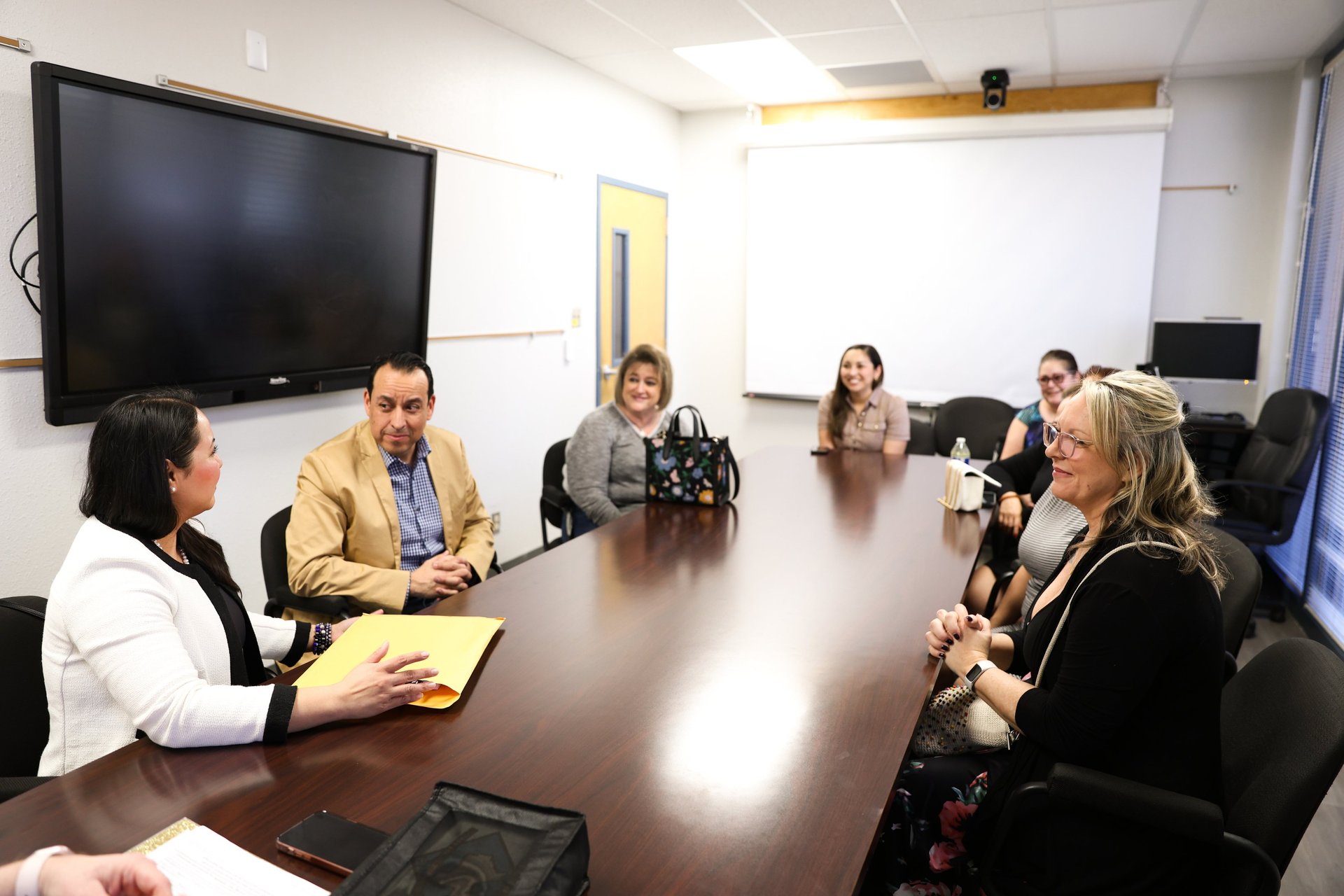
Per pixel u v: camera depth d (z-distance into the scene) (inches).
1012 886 53.8
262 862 36.6
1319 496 151.0
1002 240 203.0
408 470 87.8
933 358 213.5
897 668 57.0
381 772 43.8
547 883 32.2
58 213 84.9
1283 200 182.1
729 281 233.6
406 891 32.0
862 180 213.0
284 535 83.9
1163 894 51.1
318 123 113.2
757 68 185.5
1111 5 139.8
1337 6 138.9
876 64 177.9
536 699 51.9
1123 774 50.8
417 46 137.3
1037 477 117.0
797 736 47.6
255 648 61.3
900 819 60.4
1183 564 49.5
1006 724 62.6
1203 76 184.9
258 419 115.7
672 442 104.0
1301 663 53.8
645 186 215.2
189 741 45.6
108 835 38.7
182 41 100.3
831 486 116.3
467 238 153.1
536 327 175.9
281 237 110.7
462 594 71.0
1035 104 196.5
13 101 85.1
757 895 34.8
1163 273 194.9
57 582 50.1
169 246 96.8
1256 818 48.2
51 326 86.0
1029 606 85.7
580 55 175.8
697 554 83.2
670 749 46.1
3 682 56.2
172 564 53.4
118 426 50.7
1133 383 53.1
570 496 122.0
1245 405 187.6
